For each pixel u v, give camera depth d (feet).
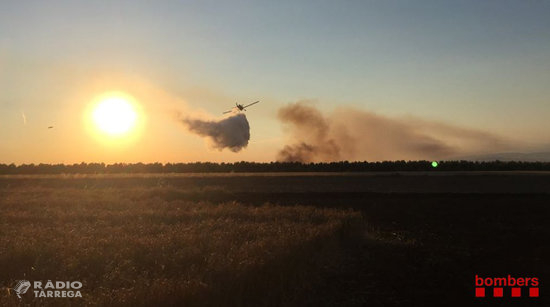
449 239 69.56
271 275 40.52
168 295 32.71
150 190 129.59
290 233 55.57
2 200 102.01
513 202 123.44
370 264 52.85
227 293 35.29
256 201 128.16
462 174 243.81
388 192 160.15
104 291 35.04
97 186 176.65
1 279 39.65
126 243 51.19
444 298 42.01
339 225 65.46
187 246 50.16
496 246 64.44
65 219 73.31
